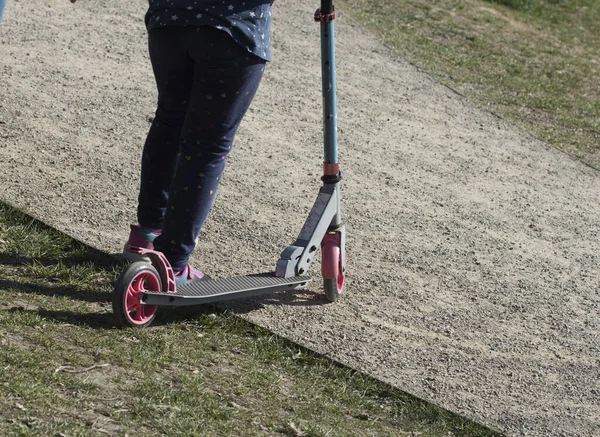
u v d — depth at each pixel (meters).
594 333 4.45
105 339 3.36
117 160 5.73
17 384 2.84
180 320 3.74
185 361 3.37
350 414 3.29
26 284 3.79
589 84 10.70
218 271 4.44
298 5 10.83
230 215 5.22
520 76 10.44
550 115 9.15
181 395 3.04
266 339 3.73
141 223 4.00
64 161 5.55
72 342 3.28
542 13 13.88
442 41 11.14
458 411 3.49
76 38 8.25
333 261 4.11
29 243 4.24
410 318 4.29
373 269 4.80
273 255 4.77
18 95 6.57
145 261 3.47
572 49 12.24
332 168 4.11
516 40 11.95
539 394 3.75
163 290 3.54
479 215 5.96
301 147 6.71
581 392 3.83
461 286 4.78
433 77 9.38
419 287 4.67
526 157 7.50
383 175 6.44
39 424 2.66
